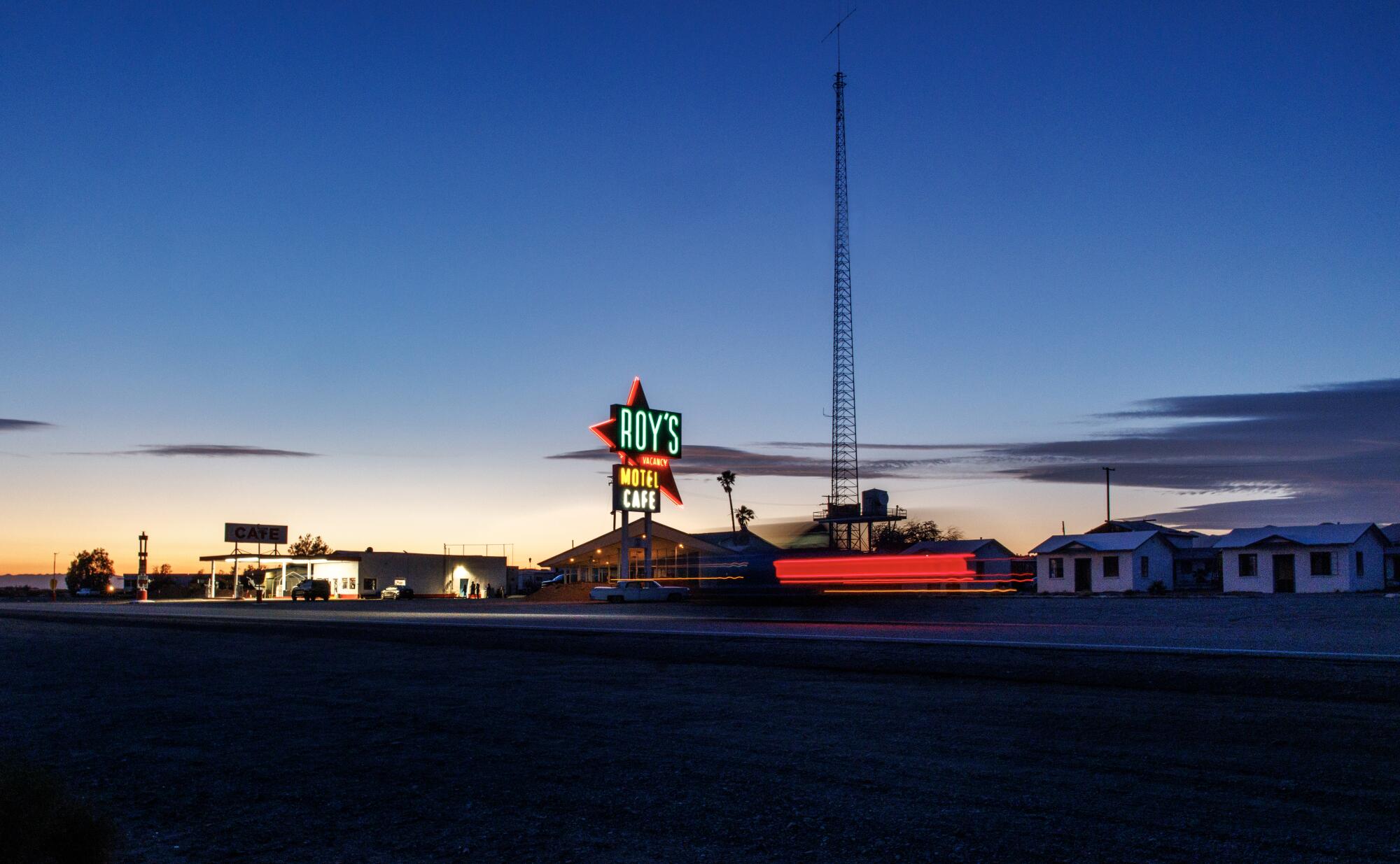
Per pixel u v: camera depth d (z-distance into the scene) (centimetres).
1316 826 668
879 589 5100
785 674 1644
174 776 932
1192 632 2272
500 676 1712
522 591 10206
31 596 12925
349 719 1254
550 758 966
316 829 732
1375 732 974
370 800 816
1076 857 616
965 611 3619
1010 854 625
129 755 1044
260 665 2028
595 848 668
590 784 855
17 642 2928
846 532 6812
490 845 680
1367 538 5459
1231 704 1165
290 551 11981
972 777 833
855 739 1020
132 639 2925
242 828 741
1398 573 5756
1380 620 2741
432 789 851
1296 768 833
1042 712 1153
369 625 3098
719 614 3744
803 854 641
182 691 1609
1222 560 5822
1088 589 6100
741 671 1703
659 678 1625
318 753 1027
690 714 1220
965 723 1095
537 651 2220
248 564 9369
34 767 617
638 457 5794
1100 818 700
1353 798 734
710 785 836
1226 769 837
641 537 6850
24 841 564
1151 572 6053
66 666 2103
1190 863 600
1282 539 5531
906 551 7156
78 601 9544
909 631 2394
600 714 1243
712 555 5450
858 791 800
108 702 1482
